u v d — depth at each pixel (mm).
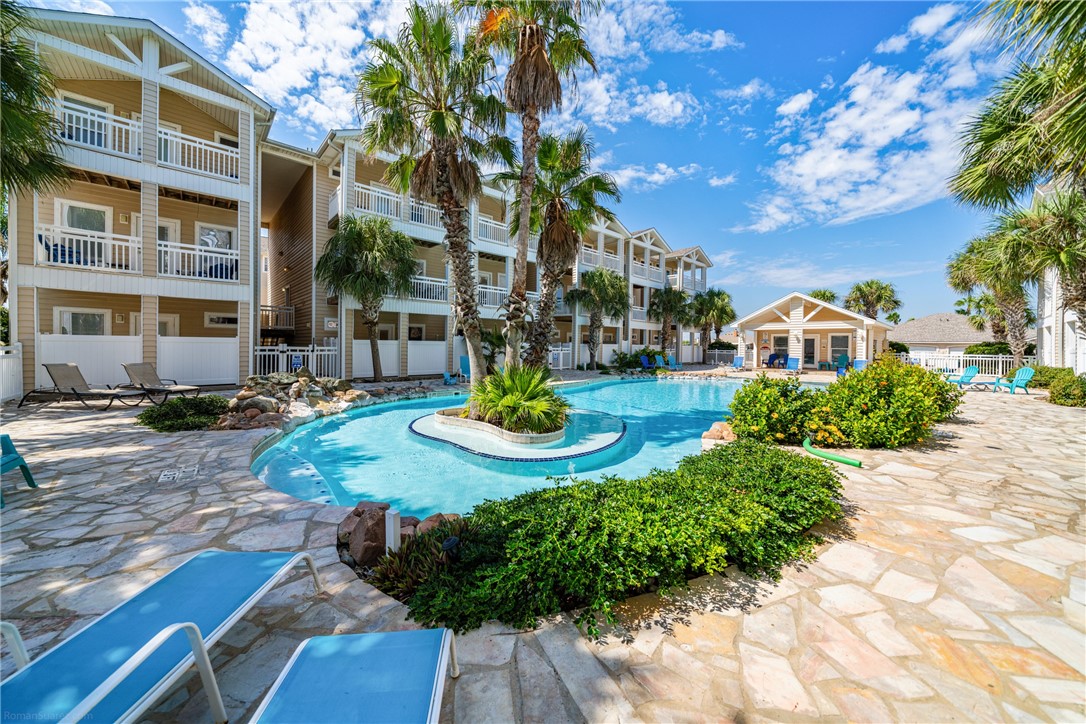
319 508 4031
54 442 6488
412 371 17188
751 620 2432
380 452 7359
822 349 25141
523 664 2070
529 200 9438
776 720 1752
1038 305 19031
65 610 2445
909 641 2244
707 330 33188
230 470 5160
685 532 2789
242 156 12734
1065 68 3672
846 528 3648
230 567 2270
